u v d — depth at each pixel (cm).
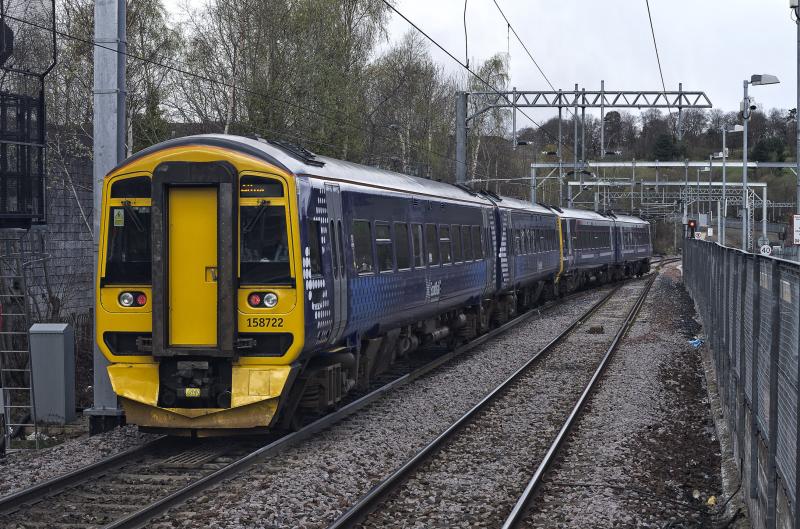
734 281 1116
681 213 8412
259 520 820
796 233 2534
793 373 622
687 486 1002
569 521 843
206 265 1079
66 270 2498
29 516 838
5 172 1410
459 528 824
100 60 1246
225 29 3184
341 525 798
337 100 3328
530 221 3012
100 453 1089
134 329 1095
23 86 1462
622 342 2306
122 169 1102
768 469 716
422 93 5006
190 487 898
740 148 11494
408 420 1309
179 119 3241
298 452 1097
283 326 1076
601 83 3175
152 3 3041
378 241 1469
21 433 1402
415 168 4709
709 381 1636
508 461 1073
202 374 1073
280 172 1084
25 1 1477
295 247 1083
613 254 4884
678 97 3180
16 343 1702
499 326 2623
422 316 1767
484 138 5881
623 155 10412
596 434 1227
